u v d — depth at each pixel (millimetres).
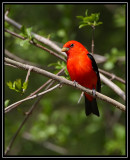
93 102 9430
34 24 14570
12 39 12781
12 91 14711
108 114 14711
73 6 14578
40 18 15117
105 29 16109
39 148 14547
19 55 14406
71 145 14141
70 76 8977
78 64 8664
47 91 7266
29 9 15211
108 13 16078
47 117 12891
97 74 9023
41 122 12727
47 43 10273
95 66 8906
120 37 15711
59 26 13227
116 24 14859
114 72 14141
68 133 12641
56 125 14070
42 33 11195
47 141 14266
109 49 15820
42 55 14141
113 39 15797
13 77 15273
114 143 12398
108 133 14148
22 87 7156
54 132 12453
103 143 13773
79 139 13328
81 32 15609
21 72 15188
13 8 13727
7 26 11289
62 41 12000
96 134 14578
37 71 7227
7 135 13016
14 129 12852
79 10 15539
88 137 14234
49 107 13062
